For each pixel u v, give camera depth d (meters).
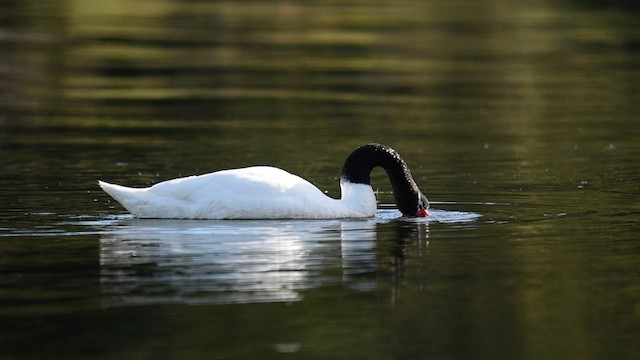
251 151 21.83
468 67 34.88
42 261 12.77
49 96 28.84
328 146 22.55
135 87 30.41
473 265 12.86
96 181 18.33
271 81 31.61
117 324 10.67
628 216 15.60
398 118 26.34
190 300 11.38
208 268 12.48
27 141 22.48
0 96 28.69
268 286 11.88
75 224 14.63
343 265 12.73
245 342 10.24
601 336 10.56
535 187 18.19
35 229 14.36
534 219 15.41
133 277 12.12
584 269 12.70
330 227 14.66
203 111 26.86
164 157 21.02
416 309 11.27
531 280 12.27
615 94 30.34
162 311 11.05
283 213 14.83
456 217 15.58
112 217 15.07
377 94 29.91
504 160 21.14
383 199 17.17
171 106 27.53
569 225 14.96
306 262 12.85
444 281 12.19
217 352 9.99
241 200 14.75
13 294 11.55
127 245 13.44
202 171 19.69
